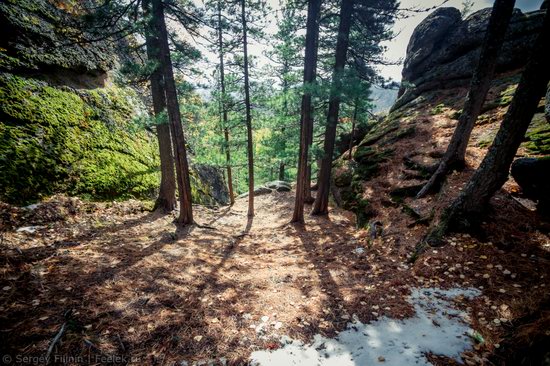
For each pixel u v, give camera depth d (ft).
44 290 14.08
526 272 15.70
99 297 14.33
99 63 44.88
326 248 26.12
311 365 11.08
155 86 33.37
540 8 49.37
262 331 13.07
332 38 38.27
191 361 11.03
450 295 15.47
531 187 21.43
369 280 18.40
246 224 40.16
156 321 13.19
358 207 35.81
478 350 11.44
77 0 43.65
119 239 24.26
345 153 65.36
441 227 21.31
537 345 9.93
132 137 44.11
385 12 28.84
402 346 11.92
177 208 38.65
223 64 48.01
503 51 47.26
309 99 30.83
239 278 19.16
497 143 19.06
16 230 20.76
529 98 17.21
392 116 57.41
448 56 56.54
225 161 47.19
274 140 53.31
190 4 32.19
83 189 30.81
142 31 26.61
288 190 67.15
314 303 15.67
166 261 20.52
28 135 28.43
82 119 36.35
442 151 35.12
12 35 32.55
